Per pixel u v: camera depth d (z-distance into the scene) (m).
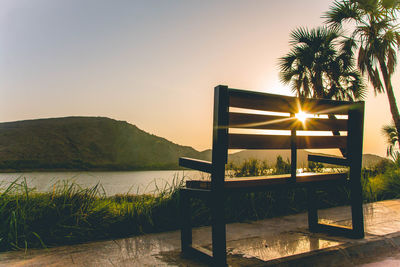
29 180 3.06
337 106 2.57
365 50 11.04
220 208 1.87
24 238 2.41
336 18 11.16
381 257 2.39
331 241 2.52
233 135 1.97
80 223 2.73
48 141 110.38
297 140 2.33
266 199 3.85
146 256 2.16
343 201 4.58
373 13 10.74
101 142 122.12
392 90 10.80
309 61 11.45
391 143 10.55
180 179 3.50
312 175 2.44
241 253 2.21
